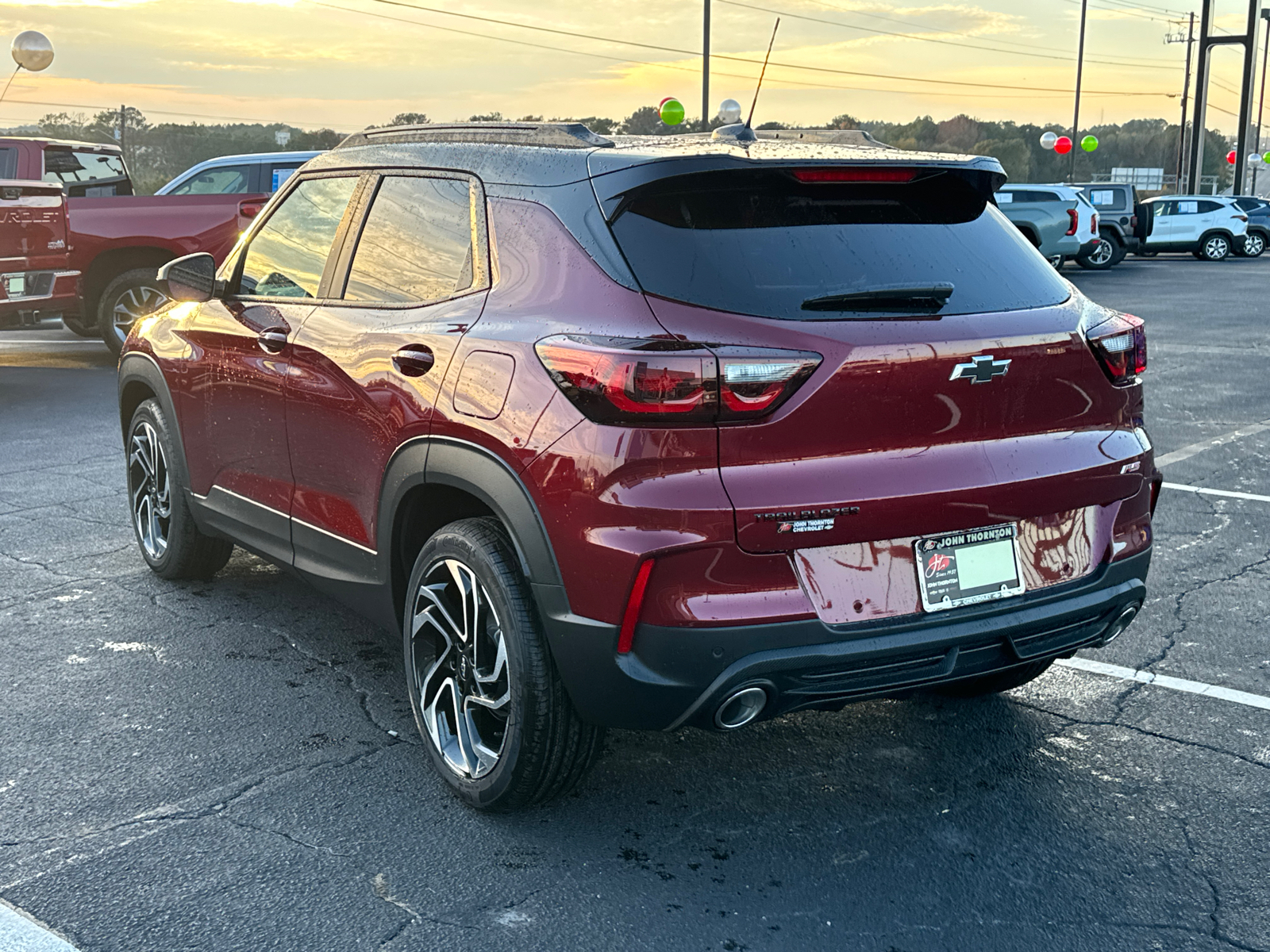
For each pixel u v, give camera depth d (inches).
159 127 2603.3
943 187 122.0
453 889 110.0
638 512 102.6
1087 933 103.7
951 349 108.0
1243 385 426.0
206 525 181.2
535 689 113.8
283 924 104.0
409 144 145.1
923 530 109.0
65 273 406.0
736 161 109.3
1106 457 120.6
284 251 159.8
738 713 107.7
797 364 102.2
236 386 162.7
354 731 143.3
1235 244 1323.8
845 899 108.9
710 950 101.3
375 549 136.9
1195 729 145.3
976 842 119.0
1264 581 203.2
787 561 104.6
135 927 103.3
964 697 154.8
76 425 341.4
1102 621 124.5
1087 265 1141.7
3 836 118.4
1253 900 108.9
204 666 162.9
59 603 188.1
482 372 116.6
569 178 118.1
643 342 103.7
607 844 118.3
